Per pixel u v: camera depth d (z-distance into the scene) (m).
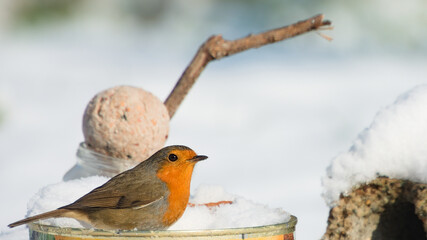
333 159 2.82
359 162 2.81
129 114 2.89
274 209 2.83
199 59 2.97
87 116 2.90
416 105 2.82
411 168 2.81
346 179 2.82
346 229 2.82
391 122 2.81
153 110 2.90
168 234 2.74
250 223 2.80
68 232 2.76
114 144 2.89
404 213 2.82
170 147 2.87
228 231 2.75
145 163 2.87
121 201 2.84
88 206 2.83
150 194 2.85
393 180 2.81
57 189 2.86
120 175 2.86
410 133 2.81
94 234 2.75
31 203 2.85
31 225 2.78
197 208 2.86
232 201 2.85
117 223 2.84
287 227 2.78
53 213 2.81
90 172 2.91
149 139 2.90
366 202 2.82
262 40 2.95
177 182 2.86
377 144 2.81
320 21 2.94
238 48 2.96
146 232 2.74
